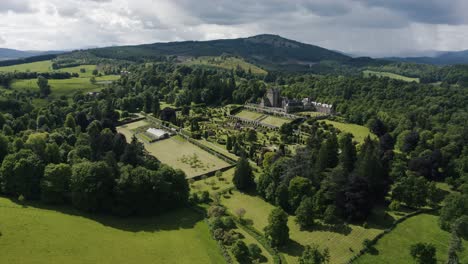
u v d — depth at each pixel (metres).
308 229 105.19
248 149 178.12
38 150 122.12
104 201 108.88
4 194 110.69
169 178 119.88
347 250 94.06
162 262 86.75
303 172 124.25
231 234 101.06
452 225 102.88
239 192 132.88
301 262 85.69
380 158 136.12
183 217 113.62
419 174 144.75
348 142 141.00
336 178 112.12
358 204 106.56
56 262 80.50
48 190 108.38
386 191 122.19
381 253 93.12
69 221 100.56
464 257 92.44
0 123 174.75
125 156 131.25
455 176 147.38
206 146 185.25
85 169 108.19
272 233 96.19
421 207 120.62
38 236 89.38
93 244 90.75
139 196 110.88
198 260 89.06
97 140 143.50
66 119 199.75
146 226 105.88
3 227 90.19
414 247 87.50
